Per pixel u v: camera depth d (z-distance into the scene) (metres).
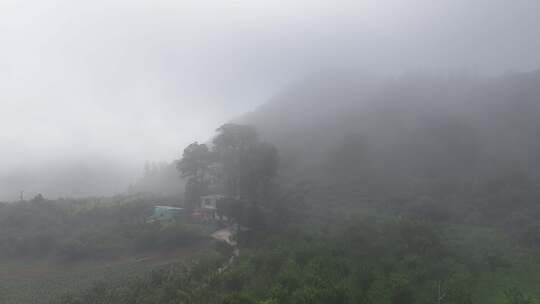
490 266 46.50
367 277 40.25
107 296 42.81
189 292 40.56
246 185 68.44
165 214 78.69
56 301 45.88
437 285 40.06
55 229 74.56
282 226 62.41
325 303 34.72
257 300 35.75
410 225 50.56
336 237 50.25
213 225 72.44
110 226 74.12
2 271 61.34
